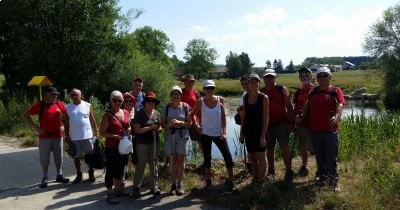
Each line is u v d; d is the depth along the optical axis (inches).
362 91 1854.1
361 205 213.0
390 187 226.1
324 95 247.4
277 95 270.5
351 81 2279.8
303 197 230.5
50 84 461.7
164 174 307.6
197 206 243.1
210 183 272.7
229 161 263.1
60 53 1003.3
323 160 251.8
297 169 308.8
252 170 282.8
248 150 261.7
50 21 1010.7
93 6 1025.5
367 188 230.7
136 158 258.7
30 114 291.4
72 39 1011.9
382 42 1702.8
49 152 293.0
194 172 317.4
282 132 270.8
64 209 239.6
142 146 257.6
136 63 1153.4
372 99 1722.4
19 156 386.9
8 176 315.3
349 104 1557.6
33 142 456.8
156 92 1167.6
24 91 972.6
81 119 292.8
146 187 283.7
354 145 358.3
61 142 298.5
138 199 257.9
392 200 219.0
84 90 1042.1
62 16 994.7
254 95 256.1
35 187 286.5
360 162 318.7
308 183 265.4
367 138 377.1
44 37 1015.6
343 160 333.4
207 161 270.5
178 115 265.4
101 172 327.9
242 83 287.1
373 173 259.1
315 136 251.0
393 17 1680.6
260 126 256.5
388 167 255.3
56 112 293.1
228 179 265.1
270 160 284.8
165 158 338.0
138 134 257.9
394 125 417.1
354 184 251.9
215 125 264.7
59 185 291.1
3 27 1161.4
